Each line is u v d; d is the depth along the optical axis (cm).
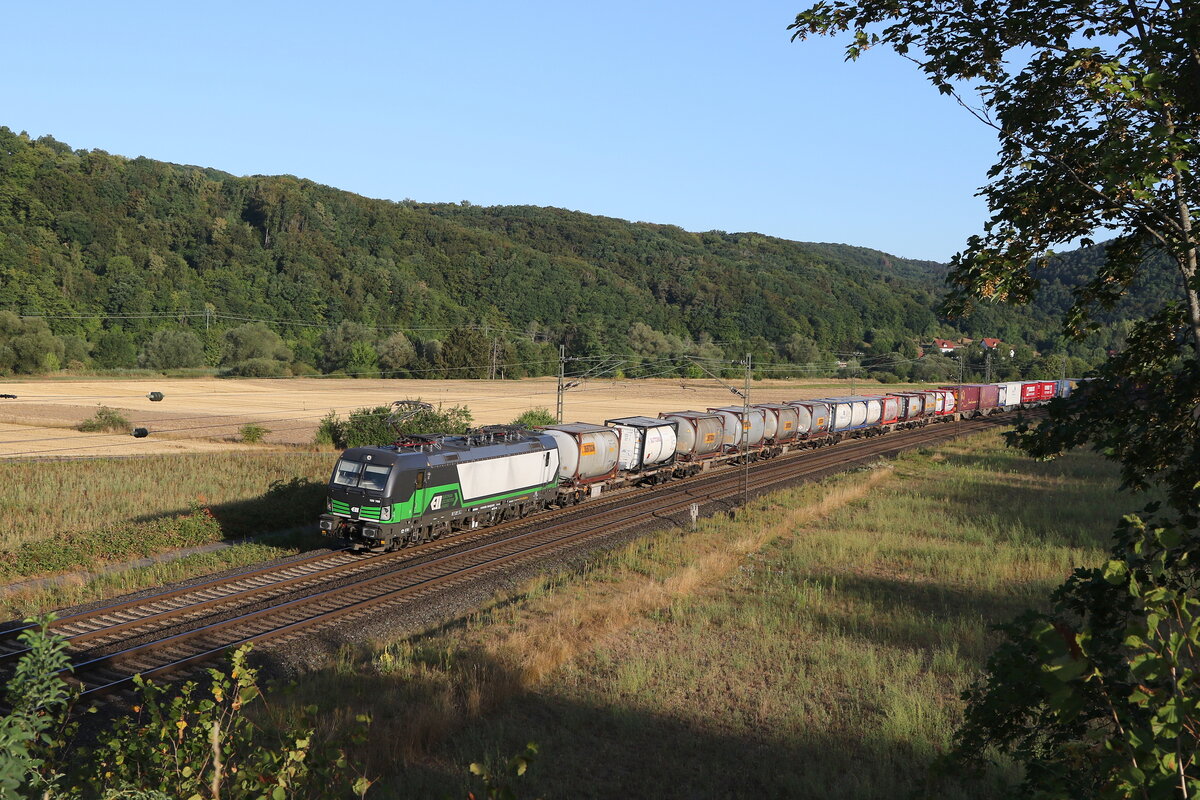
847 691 1664
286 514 3094
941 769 723
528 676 1672
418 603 2188
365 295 16525
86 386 8731
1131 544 516
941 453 5634
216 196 19075
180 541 2727
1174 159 643
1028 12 761
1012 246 799
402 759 1320
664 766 1349
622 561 2658
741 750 1407
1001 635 1988
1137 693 438
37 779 632
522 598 2267
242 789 731
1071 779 570
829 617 2127
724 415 4797
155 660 1734
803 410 5588
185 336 11125
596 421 7131
